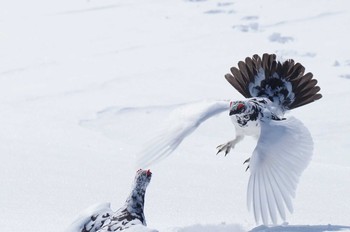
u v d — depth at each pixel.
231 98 17.25
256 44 21.75
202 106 7.44
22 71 19.55
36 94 17.23
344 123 15.62
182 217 8.73
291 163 6.99
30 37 23.06
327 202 9.64
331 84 18.28
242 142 14.28
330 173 11.40
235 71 9.00
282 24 23.58
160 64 19.97
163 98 17.09
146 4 26.58
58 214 8.78
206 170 11.28
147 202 9.41
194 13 25.23
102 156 11.95
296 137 7.09
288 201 6.91
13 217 8.55
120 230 5.93
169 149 6.67
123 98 17.00
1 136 13.23
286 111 8.92
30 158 11.53
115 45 21.98
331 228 7.45
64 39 22.78
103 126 15.00
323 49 21.09
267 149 7.00
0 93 17.42
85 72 19.31
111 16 25.23
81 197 9.61
